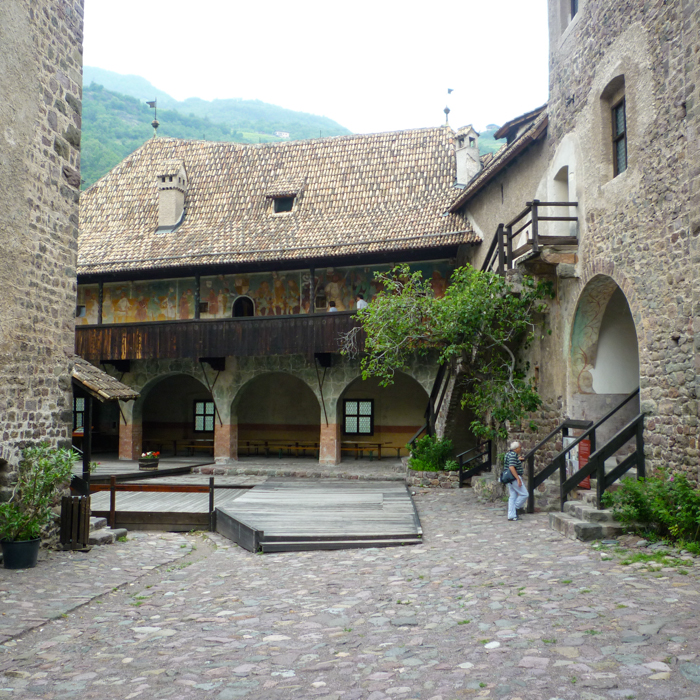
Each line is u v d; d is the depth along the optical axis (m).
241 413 27.44
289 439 26.97
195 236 23.31
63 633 6.86
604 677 4.73
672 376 9.55
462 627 6.19
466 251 20.97
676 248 9.48
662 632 5.50
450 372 18.06
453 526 12.06
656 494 9.05
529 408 13.95
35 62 10.36
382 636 6.17
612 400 12.83
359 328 20.08
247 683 5.23
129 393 12.30
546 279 13.73
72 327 11.30
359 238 21.22
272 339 21.70
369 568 9.38
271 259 21.25
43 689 5.39
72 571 9.48
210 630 6.79
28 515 9.76
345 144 25.61
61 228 11.02
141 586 8.98
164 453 26.97
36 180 10.38
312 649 5.96
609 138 11.75
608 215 11.41
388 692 4.82
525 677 4.83
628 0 10.80
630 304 10.70
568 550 8.98
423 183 23.25
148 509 14.30
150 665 5.82
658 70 9.92
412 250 20.45
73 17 11.38
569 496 12.45
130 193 25.95
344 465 22.78
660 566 7.63
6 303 9.70
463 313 14.03
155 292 24.17
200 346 22.25
